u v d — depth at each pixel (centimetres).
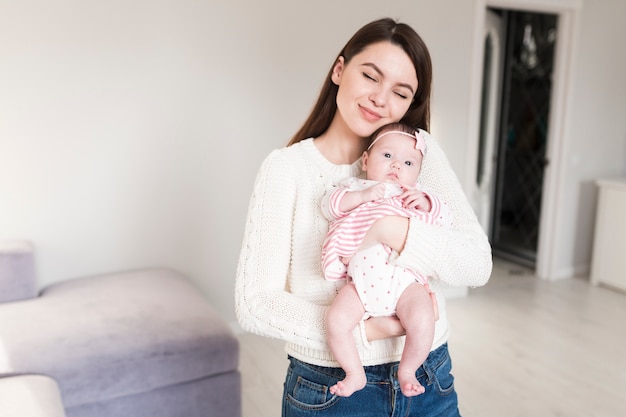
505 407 264
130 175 304
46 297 268
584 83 434
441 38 374
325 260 110
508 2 389
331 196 111
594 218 466
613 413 261
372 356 111
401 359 107
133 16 290
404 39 110
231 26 312
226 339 231
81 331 227
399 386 112
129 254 311
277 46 326
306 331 106
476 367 303
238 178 330
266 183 114
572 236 459
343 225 108
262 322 108
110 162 298
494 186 536
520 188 513
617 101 454
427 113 126
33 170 284
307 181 117
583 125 441
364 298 109
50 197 289
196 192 321
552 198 446
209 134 318
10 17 267
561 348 328
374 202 110
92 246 302
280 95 332
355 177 122
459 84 386
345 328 105
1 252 260
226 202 329
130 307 253
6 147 277
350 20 343
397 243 107
